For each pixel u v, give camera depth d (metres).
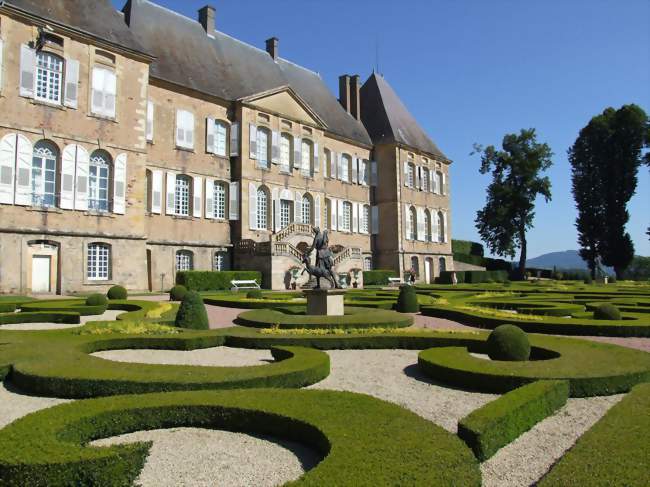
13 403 7.28
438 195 55.66
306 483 3.86
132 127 28.89
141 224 28.95
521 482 4.88
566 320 14.77
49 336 11.71
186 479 4.91
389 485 3.85
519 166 58.66
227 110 36.97
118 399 6.30
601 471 4.04
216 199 36.34
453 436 5.01
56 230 25.53
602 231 58.53
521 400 6.33
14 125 24.47
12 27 24.61
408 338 12.00
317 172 42.75
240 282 32.91
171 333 12.43
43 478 4.12
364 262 49.28
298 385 8.19
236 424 6.11
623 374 8.05
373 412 5.82
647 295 25.86
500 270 59.88
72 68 26.58
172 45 35.94
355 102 52.28
